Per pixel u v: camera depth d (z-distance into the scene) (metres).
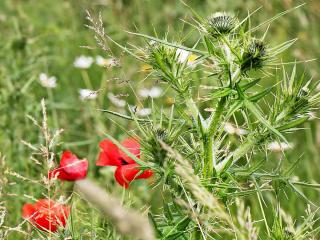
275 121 1.14
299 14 2.14
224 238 1.42
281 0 2.16
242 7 2.18
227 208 1.14
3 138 1.80
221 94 1.08
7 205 1.52
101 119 1.90
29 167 1.69
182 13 2.22
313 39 2.10
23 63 1.99
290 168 1.15
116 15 2.23
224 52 1.11
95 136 1.84
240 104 1.06
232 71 1.11
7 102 1.85
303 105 1.14
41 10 2.47
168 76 1.14
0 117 1.83
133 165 1.20
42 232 1.19
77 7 2.32
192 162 1.17
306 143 1.87
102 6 2.31
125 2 2.27
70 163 1.26
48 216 1.21
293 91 1.14
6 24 2.25
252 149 1.16
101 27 1.21
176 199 1.09
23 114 1.84
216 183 1.13
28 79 1.99
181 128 1.12
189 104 1.14
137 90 1.86
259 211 1.64
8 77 1.92
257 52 1.08
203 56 1.10
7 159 1.73
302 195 1.14
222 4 2.17
